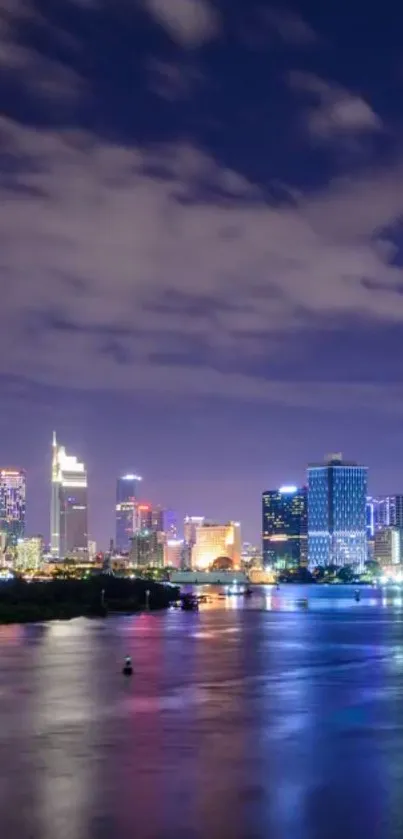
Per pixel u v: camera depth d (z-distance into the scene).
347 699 88.12
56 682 100.94
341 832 44.88
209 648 146.62
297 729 71.44
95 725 72.88
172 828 45.28
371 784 53.81
